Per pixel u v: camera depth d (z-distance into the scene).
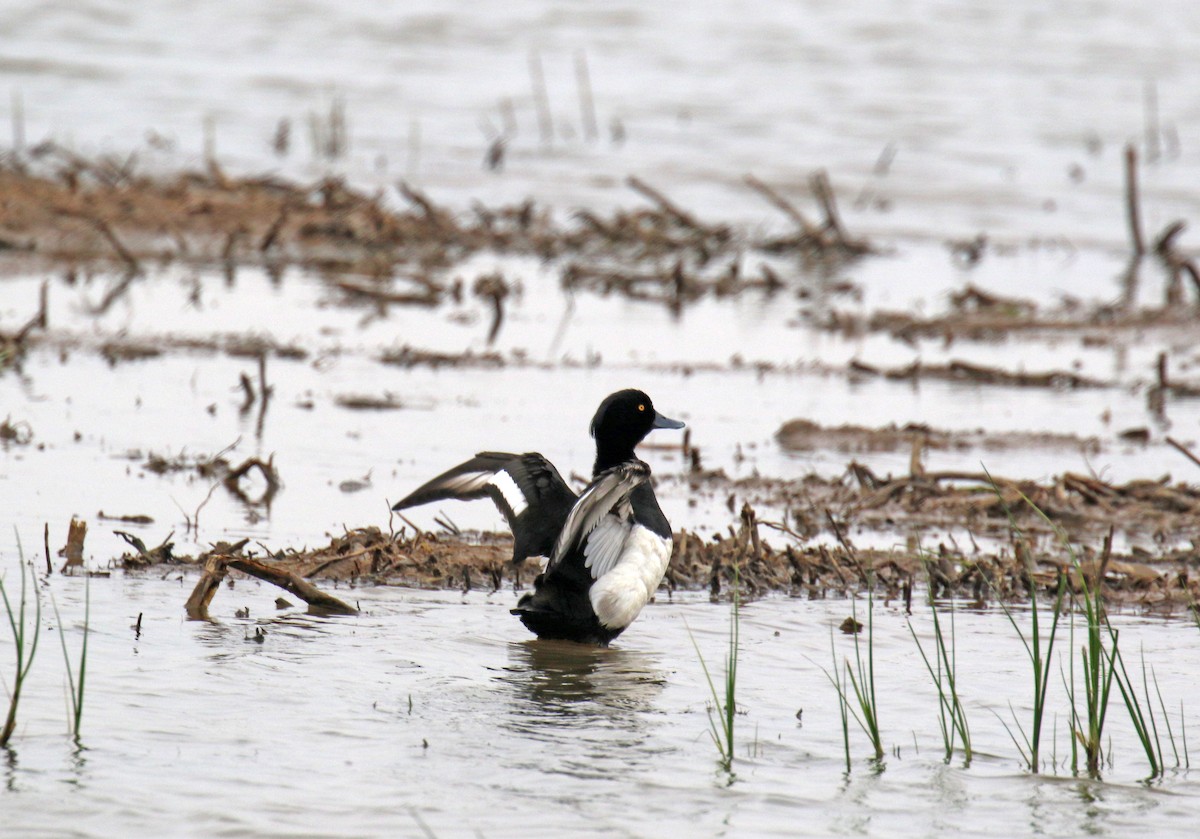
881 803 6.97
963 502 13.45
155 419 15.16
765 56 44.59
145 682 8.02
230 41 43.53
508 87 40.72
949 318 23.23
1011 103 40.53
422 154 34.09
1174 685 8.82
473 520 12.32
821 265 27.64
